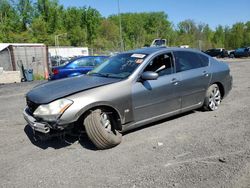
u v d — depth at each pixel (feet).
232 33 359.25
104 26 323.98
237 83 38.81
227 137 16.98
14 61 72.02
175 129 18.74
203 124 19.60
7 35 233.14
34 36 247.91
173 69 19.42
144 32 358.64
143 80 17.52
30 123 15.83
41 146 16.75
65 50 189.57
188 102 20.42
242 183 11.87
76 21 305.32
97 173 13.24
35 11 266.57
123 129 16.83
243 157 14.19
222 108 23.76
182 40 365.61
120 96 16.31
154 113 18.19
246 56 152.35
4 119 23.38
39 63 76.18
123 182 12.36
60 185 12.35
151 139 17.11
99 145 15.57
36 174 13.38
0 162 14.80
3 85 55.01
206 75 21.59
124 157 14.78
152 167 13.57
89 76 18.72
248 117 20.93
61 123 14.75
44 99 15.34
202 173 12.78
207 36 389.60
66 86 16.61
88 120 15.43
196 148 15.52
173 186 11.83
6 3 248.93
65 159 14.85
